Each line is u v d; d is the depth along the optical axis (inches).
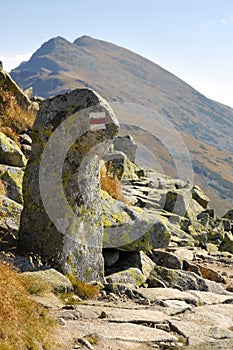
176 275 577.0
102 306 415.2
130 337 336.2
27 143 800.9
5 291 316.8
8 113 844.6
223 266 823.1
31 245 469.7
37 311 333.4
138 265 570.3
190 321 405.7
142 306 437.1
